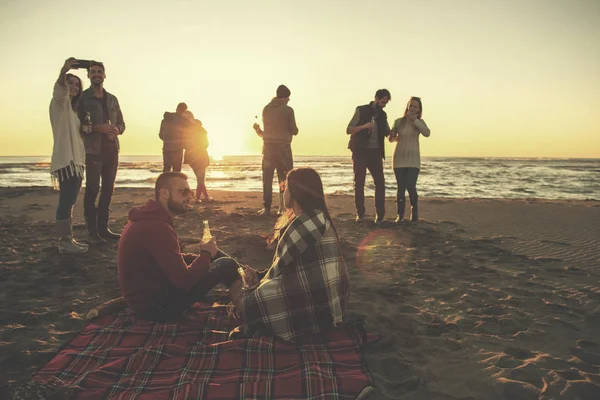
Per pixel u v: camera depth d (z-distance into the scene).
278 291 2.60
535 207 8.89
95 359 2.35
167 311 2.80
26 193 11.09
